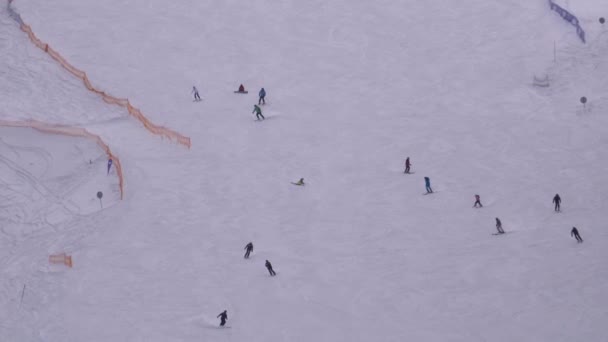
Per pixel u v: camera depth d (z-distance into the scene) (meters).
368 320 47.75
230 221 58.91
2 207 65.62
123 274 54.59
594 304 46.44
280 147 67.38
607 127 65.94
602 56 74.31
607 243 51.88
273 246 55.66
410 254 53.38
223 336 47.62
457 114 70.12
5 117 74.62
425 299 48.97
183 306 50.75
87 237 59.81
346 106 72.62
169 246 56.91
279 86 76.19
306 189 61.84
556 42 77.19
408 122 69.62
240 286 51.91
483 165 62.94
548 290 48.22
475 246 53.41
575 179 59.88
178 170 65.69
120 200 63.97
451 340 45.22
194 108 73.81
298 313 48.97
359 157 65.38
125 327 49.50
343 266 52.91
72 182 67.44
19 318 52.44
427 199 59.31
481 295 48.66
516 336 44.81
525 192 58.94
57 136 72.44
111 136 71.38
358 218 57.88
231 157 66.62
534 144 64.94
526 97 71.19
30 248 60.66
